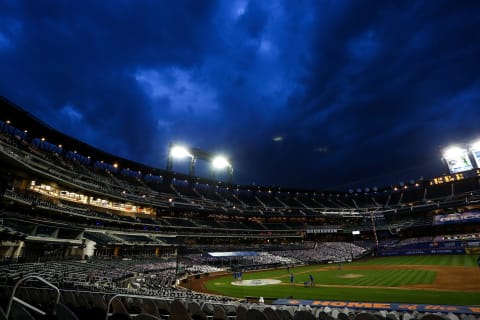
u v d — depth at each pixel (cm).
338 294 2548
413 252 6538
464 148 8425
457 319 877
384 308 1299
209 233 6475
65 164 4828
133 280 2980
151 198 6231
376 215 8750
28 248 3228
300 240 8112
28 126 4309
